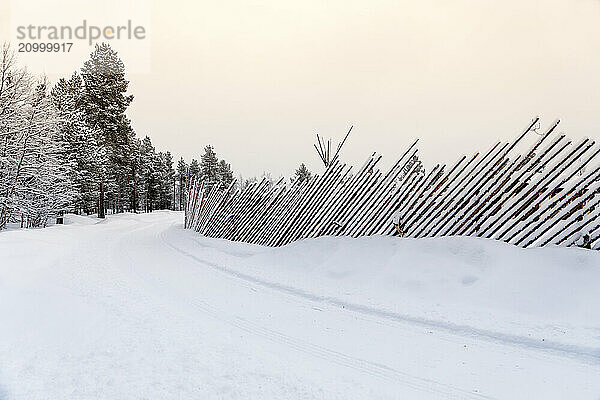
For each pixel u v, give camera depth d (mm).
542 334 4086
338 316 4969
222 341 3943
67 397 2660
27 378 2912
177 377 3057
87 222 33188
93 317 4512
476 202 6777
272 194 11023
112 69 36906
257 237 11219
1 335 3764
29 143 23891
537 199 6180
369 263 6961
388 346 3969
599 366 3463
